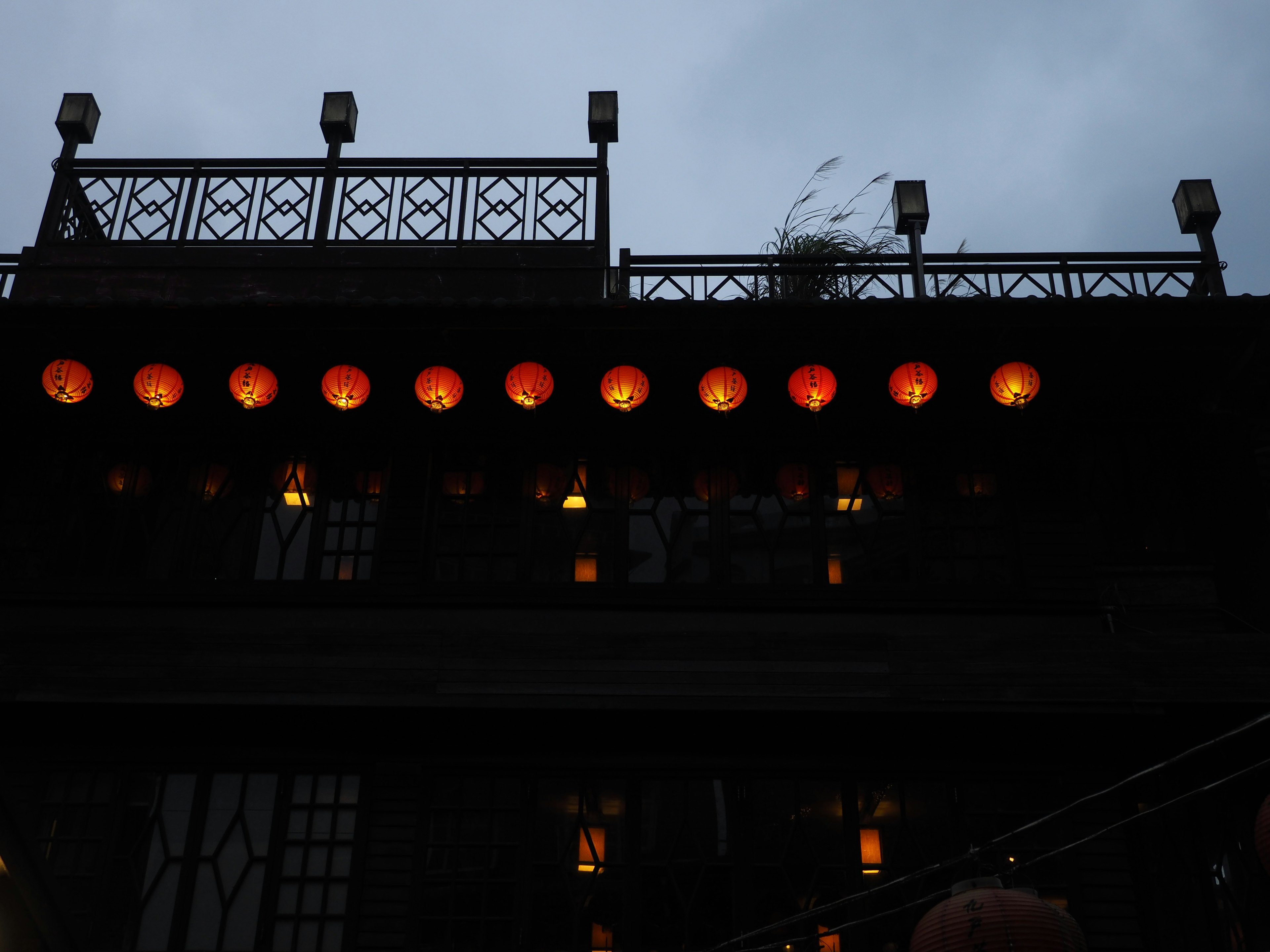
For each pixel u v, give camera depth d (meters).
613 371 10.09
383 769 9.91
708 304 9.73
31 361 10.49
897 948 9.24
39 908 8.50
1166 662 9.57
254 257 11.52
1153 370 10.65
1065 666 9.59
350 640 9.68
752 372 10.66
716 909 9.38
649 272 11.02
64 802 9.80
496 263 11.49
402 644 9.66
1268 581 10.23
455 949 9.25
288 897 9.48
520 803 9.80
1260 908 9.42
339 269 11.47
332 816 9.79
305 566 10.77
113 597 10.53
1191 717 9.88
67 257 11.54
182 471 11.15
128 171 11.84
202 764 9.95
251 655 9.61
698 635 9.69
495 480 11.08
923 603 10.48
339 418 11.30
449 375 10.18
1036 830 9.69
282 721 10.05
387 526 10.84
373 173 11.84
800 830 9.67
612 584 10.62
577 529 10.87
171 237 11.61
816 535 10.82
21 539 10.88
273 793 9.86
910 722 9.96
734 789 9.84
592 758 9.95
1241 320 9.80
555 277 11.43
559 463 11.14
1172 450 11.32
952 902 6.84
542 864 9.53
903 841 9.64
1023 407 10.23
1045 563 10.66
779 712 9.75
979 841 9.66
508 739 10.02
